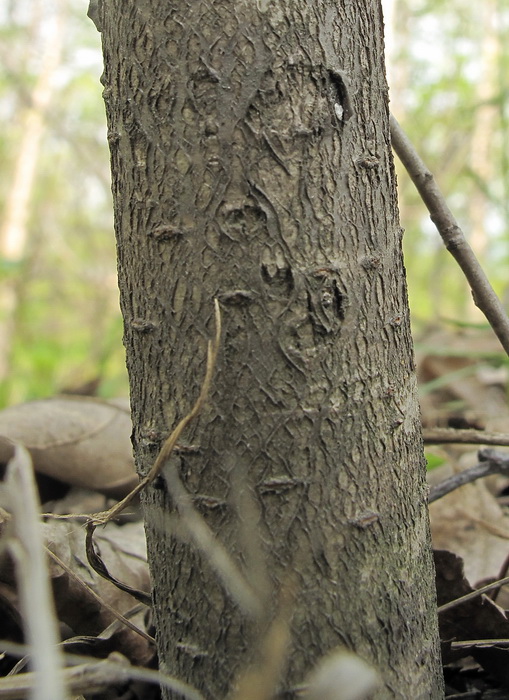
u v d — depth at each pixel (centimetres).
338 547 23
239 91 23
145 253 24
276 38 23
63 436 42
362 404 24
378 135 25
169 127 23
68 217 241
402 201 111
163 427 24
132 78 24
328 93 23
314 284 23
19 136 230
